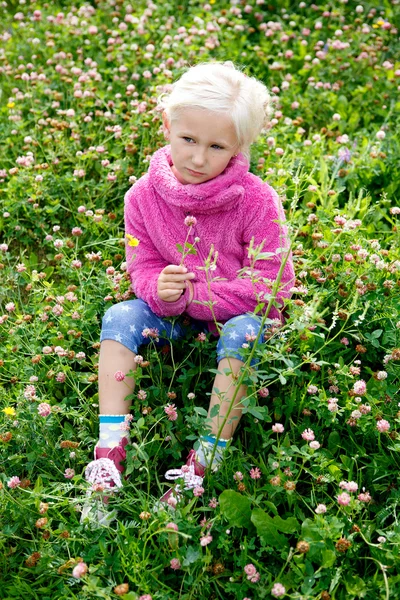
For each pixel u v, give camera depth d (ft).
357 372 7.53
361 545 6.47
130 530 6.63
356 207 9.76
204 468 6.94
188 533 6.32
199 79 7.20
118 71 13.52
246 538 6.38
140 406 7.59
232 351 7.13
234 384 6.86
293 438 7.37
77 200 10.78
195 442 7.15
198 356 8.17
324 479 6.73
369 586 6.10
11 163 11.55
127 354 7.40
